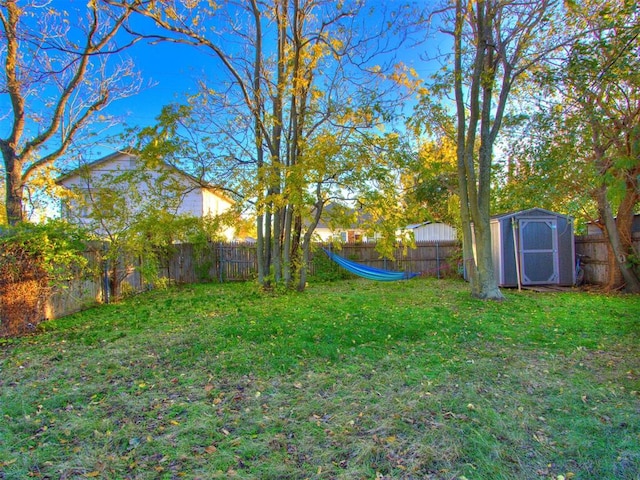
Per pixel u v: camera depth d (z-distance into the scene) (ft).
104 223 30.04
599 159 17.02
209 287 36.42
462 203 26.50
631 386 10.39
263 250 32.01
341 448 7.67
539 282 32.86
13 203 26.37
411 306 22.95
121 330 18.01
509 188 27.73
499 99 25.02
